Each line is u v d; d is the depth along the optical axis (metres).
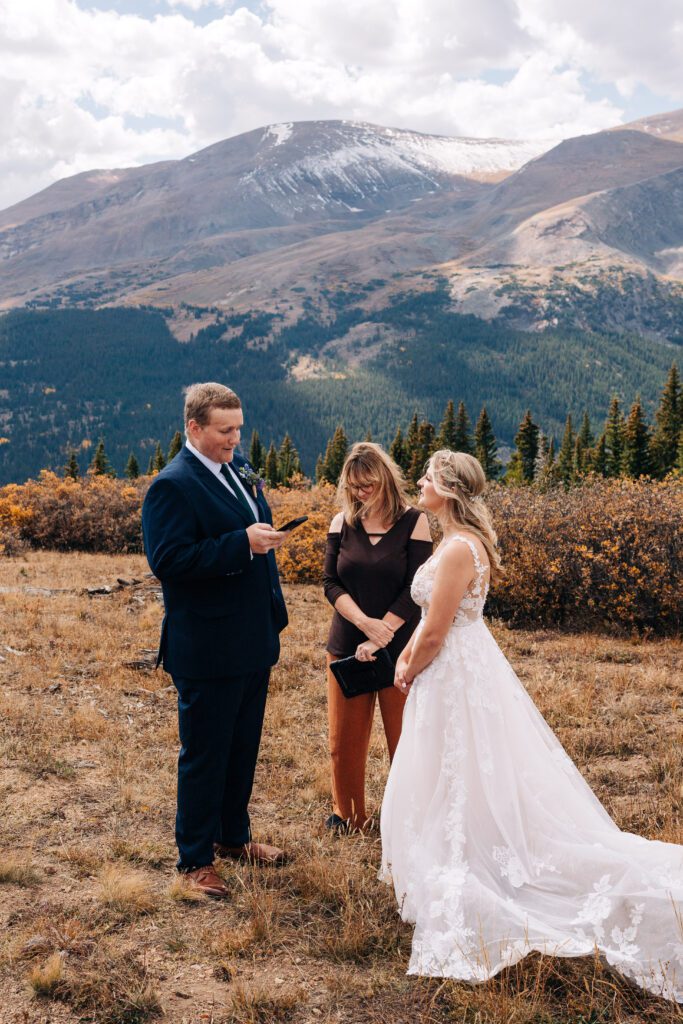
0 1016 2.92
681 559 11.50
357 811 4.92
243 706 4.23
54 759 5.72
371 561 4.72
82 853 4.30
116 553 23.25
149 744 6.36
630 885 3.30
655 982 3.05
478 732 3.62
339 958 3.40
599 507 12.61
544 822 3.63
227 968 3.28
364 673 4.67
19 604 11.58
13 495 24.56
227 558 3.74
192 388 4.00
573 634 11.66
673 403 62.91
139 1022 2.93
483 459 70.69
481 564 3.80
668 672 8.80
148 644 9.68
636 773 5.68
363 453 4.75
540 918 3.32
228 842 4.37
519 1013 2.95
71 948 3.34
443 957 3.18
